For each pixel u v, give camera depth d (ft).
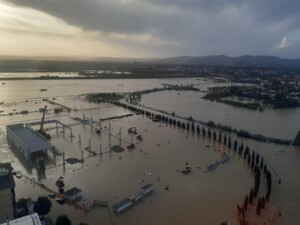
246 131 600.39
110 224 273.75
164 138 552.00
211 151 484.33
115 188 342.03
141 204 311.06
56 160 421.59
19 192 325.21
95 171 389.19
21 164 406.21
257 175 355.97
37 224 188.34
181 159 442.50
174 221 281.74
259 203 295.69
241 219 280.72
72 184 349.20
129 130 585.63
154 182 362.12
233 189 349.82
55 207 298.97
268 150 496.64
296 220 289.33
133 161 429.79
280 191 347.36
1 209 243.81
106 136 550.77
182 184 359.05
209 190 345.92
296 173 400.47
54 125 620.49
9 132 493.36
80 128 602.03
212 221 283.38
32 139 450.30
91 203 307.17
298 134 563.48
